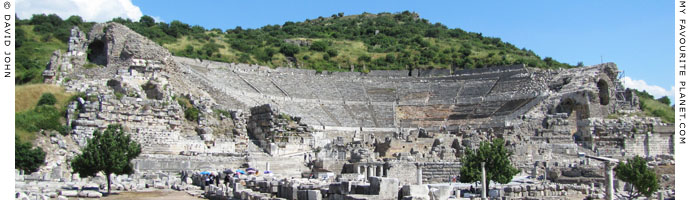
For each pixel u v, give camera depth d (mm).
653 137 85500
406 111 108812
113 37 66312
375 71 133250
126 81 59844
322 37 194625
